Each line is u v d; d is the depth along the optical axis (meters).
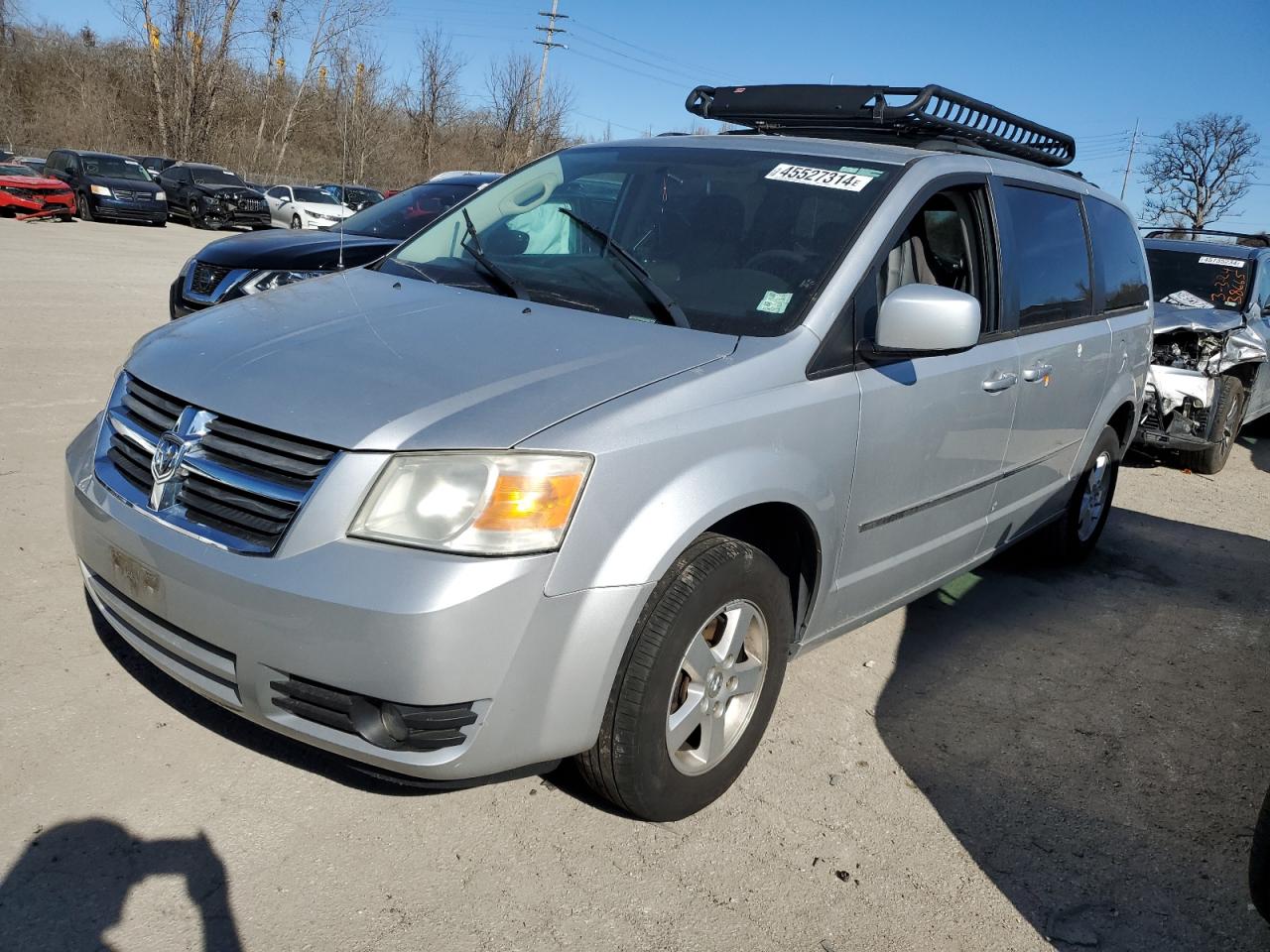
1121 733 3.65
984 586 5.05
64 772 2.69
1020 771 3.31
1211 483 7.99
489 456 2.27
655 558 2.41
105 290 11.78
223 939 2.21
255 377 2.55
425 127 34.47
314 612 2.20
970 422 3.60
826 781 3.10
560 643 2.32
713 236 3.28
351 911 2.34
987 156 3.97
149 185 25.22
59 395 6.35
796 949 2.39
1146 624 4.76
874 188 3.31
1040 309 4.14
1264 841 2.29
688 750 2.78
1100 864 2.85
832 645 4.11
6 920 2.20
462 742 2.30
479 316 2.94
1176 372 7.67
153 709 3.02
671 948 2.35
